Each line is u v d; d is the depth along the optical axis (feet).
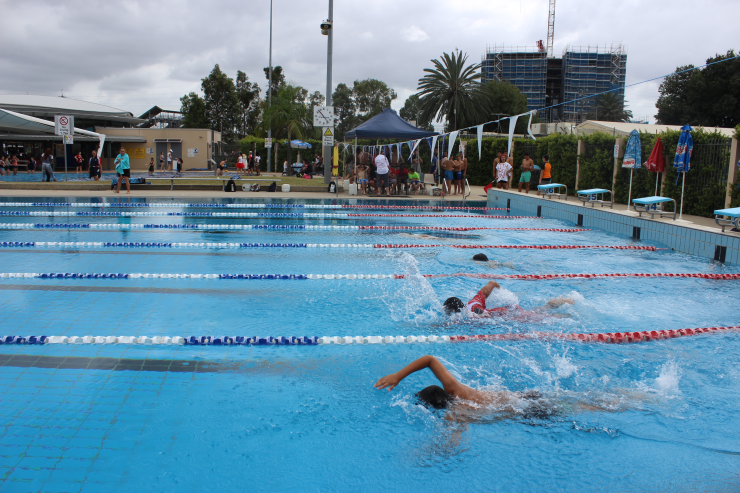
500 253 26.16
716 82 122.42
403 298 17.99
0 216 37.68
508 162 57.11
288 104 118.93
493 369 12.30
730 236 24.12
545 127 111.04
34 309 16.07
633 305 17.47
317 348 13.52
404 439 9.21
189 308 16.52
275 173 118.21
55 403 10.18
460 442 9.15
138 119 130.82
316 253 25.94
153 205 46.52
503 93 177.99
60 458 8.30
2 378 11.23
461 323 15.42
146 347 13.26
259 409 10.19
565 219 39.68
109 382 11.19
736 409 10.41
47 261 22.89
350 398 10.76
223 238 30.14
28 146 109.91
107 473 7.94
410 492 7.71
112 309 16.25
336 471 8.21
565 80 337.93
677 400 10.81
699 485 7.93
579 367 12.46
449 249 27.20
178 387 11.06
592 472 8.28
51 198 50.06
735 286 20.01
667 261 24.57
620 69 335.88
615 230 33.81
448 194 59.36
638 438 9.32
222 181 72.13
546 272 22.06
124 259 23.76
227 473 8.06
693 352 13.44
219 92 176.86
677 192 37.76
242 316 15.81
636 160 35.45
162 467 8.16
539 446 9.06
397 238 30.71
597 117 208.03
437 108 112.68
